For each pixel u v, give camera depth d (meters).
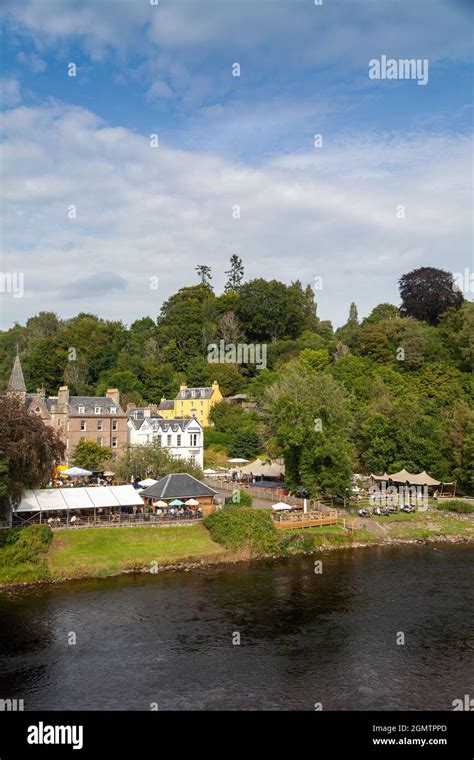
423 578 56.56
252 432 117.06
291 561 62.78
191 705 34.34
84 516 66.56
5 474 57.19
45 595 51.75
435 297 161.12
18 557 56.12
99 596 51.50
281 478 96.88
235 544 63.66
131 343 182.75
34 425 61.03
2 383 126.75
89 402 102.94
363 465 100.19
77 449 91.06
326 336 180.88
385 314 172.62
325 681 36.91
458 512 82.31
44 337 194.00
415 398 118.75
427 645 41.66
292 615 47.19
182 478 73.81
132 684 36.56
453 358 141.50
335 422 81.81
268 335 179.00
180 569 59.44
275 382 123.12
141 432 103.81
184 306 190.12
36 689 35.91
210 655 40.25
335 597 51.25
